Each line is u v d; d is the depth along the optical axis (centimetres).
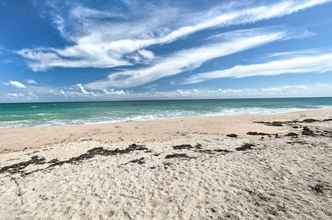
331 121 1964
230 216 472
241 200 534
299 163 755
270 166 741
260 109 4081
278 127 1708
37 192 630
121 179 695
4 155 1098
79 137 1455
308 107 4547
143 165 821
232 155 898
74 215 503
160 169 767
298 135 1309
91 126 1878
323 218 443
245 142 1152
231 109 4194
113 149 1100
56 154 1055
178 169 757
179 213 495
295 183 603
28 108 4991
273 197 537
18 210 537
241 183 625
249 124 1892
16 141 1371
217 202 532
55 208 537
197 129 1670
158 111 3859
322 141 1089
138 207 526
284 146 1005
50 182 697
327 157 809
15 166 903
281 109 3994
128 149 1084
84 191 621
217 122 2044
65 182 691
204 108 4641
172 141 1257
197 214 488
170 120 2236
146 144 1193
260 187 593
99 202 556
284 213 468
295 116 2477
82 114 3284
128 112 3647
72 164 877
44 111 3928
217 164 788
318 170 685
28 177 752
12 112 3706
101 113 3466
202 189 602
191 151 999
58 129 1744
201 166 775
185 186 625
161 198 564
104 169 796
